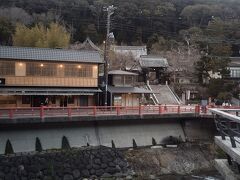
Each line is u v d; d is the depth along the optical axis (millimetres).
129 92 36750
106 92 35562
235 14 94062
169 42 74875
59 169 25984
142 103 45469
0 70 31891
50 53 34156
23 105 33156
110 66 55875
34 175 24891
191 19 90000
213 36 70250
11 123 26969
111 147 31234
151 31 85375
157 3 90625
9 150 27125
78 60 34906
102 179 26469
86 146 30328
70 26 77188
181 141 34875
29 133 28547
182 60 60312
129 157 30078
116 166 28266
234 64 63438
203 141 35375
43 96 34094
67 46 56031
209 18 90312
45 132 29219
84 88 35656
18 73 32656
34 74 33375
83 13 83125
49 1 83250
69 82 34938
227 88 50062
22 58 32438
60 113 29422
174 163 30562
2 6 78812
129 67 59750
